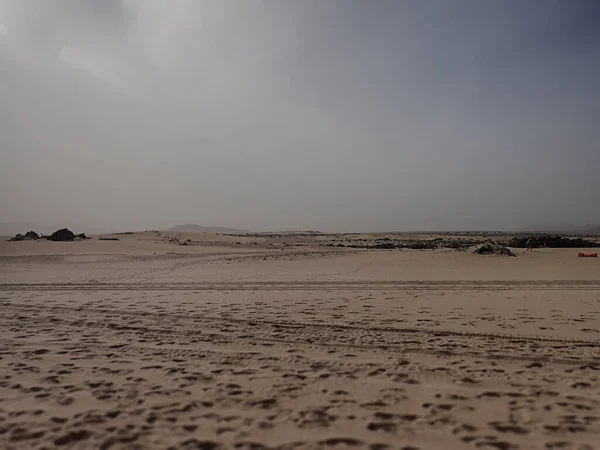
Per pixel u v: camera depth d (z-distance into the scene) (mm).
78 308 8938
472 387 4234
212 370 4785
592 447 3016
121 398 3924
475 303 9430
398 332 6684
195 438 3141
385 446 3035
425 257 24594
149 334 6602
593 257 22938
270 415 3557
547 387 4227
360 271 18219
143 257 26969
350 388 4211
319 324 7289
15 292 11734
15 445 3012
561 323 7230
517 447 3023
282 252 32188
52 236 42250
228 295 10945
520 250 27969
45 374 4629
